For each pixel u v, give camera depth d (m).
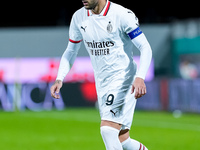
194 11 103.12
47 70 74.81
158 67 81.38
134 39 16.47
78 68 73.62
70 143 33.25
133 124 46.88
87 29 16.88
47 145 32.34
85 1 16.08
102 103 17.34
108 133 16.78
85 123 48.47
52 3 100.56
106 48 16.75
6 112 65.56
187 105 56.84
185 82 57.03
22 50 80.44
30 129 43.12
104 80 17.20
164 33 81.81
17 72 73.12
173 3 102.62
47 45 81.00
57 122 49.66
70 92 68.88
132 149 18.17
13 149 30.55
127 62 17.03
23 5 100.94
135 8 100.81
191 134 38.38
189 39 76.75
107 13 16.42
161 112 60.56
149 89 62.34
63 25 94.19
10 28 100.19
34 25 100.12
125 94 17.02
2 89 69.38
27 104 68.19
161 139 35.25
